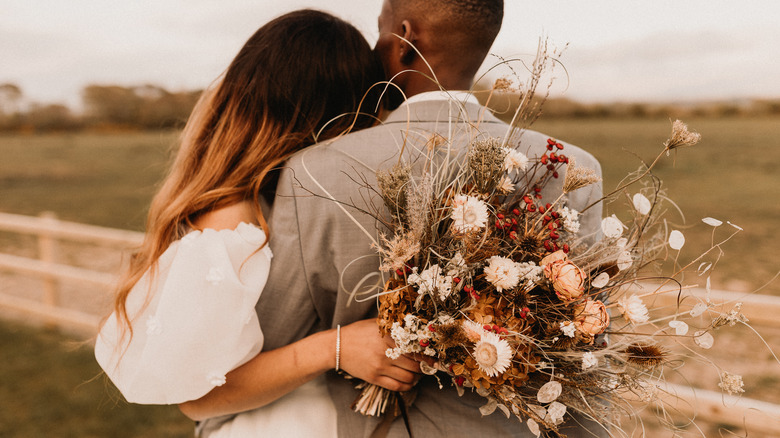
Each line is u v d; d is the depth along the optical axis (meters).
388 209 1.05
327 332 1.09
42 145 41.31
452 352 0.97
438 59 1.18
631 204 1.08
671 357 1.04
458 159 1.08
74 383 4.22
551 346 0.95
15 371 4.43
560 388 0.93
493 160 0.96
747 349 4.55
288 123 1.26
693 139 0.96
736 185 14.66
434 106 1.14
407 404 1.11
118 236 4.48
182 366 1.04
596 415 1.07
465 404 1.09
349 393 1.18
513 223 0.99
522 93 1.02
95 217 12.13
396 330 0.94
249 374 1.11
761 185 14.58
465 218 0.91
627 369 1.03
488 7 1.15
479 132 1.08
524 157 0.98
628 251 1.02
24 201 14.91
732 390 0.98
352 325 1.10
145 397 1.07
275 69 1.25
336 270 1.08
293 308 1.12
